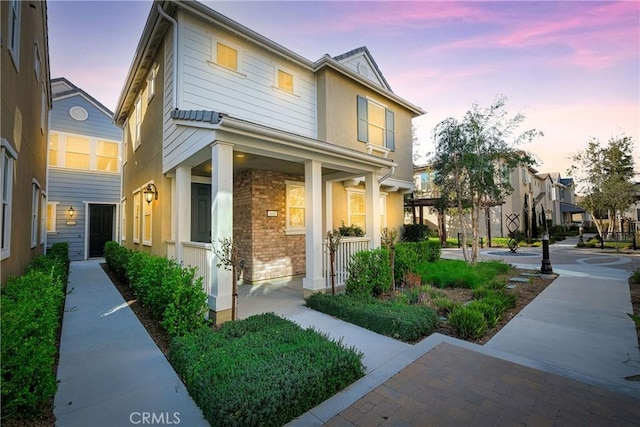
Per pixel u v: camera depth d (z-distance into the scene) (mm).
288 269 8312
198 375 2549
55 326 2861
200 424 2279
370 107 10141
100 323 4688
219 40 6922
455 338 3889
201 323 3953
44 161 8656
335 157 6242
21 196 4984
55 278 4910
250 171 7730
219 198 4559
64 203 12469
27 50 5336
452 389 2717
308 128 8656
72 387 2795
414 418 2326
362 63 10359
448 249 17359
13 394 2123
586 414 2354
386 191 11125
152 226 7562
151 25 6785
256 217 7719
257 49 7641
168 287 4039
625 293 6227
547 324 4398
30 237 6035
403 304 4691
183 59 6293
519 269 9312
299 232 8539
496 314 4535
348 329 4227
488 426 2229
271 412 2189
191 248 5590
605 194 15438
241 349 2990
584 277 7973
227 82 6992
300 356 2830
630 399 2551
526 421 2279
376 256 6074
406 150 11555
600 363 3201
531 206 22047
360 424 2264
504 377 2916
